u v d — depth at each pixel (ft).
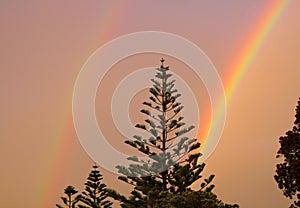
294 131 76.38
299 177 73.15
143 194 113.39
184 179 113.29
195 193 90.17
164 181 115.24
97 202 150.82
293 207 74.59
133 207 112.88
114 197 114.01
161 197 100.12
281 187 75.66
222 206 92.02
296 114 76.89
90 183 149.59
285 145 75.72
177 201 90.63
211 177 109.29
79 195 152.76
